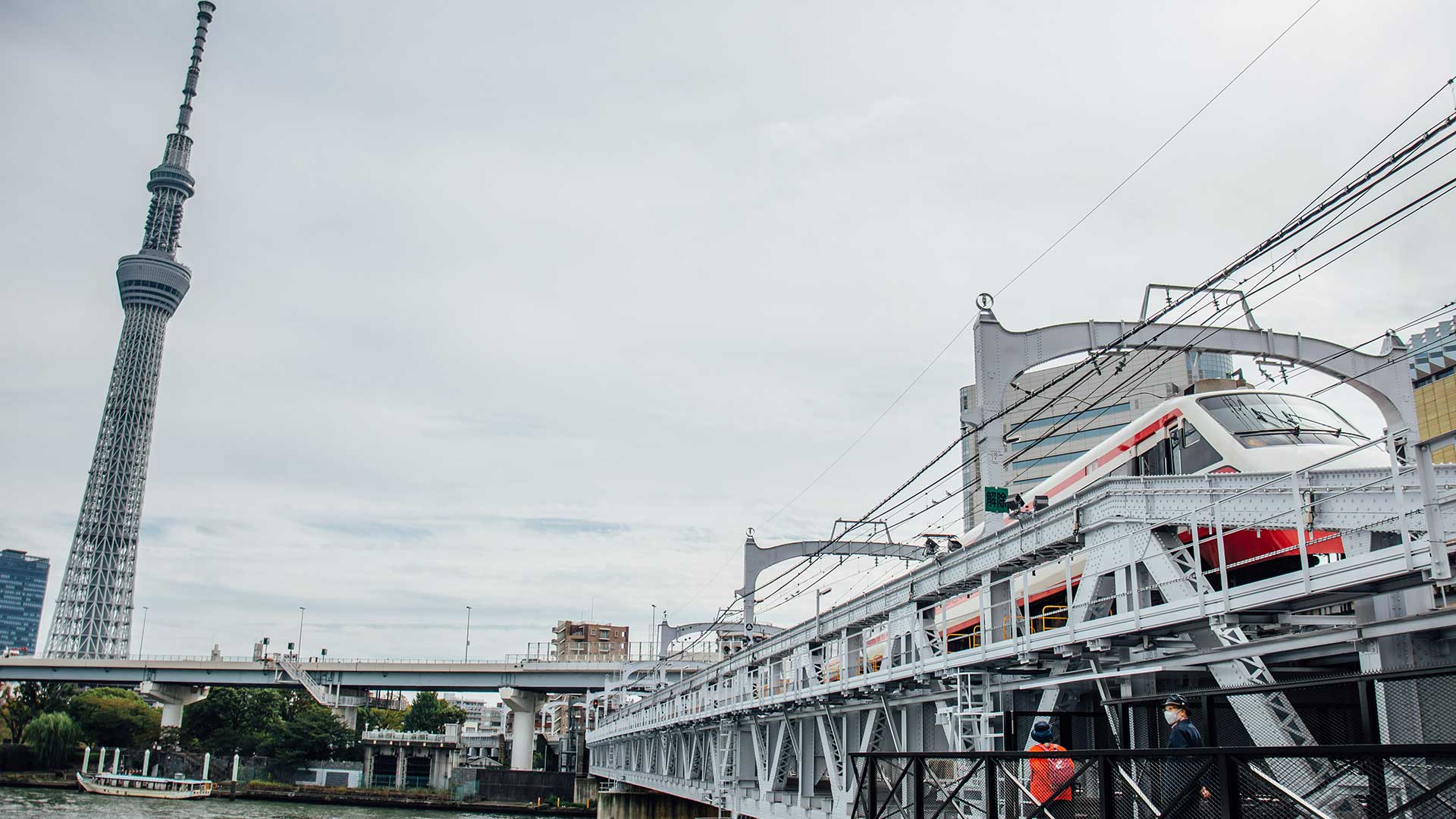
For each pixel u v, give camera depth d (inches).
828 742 1244.5
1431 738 485.7
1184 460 816.9
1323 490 564.7
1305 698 645.3
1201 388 892.0
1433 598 549.0
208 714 5300.2
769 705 1358.3
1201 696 504.7
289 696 5506.9
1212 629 609.6
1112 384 3570.4
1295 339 832.9
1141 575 733.9
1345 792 378.0
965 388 4101.9
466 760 5816.9
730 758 1675.7
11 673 5002.5
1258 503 614.9
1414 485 530.6
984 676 876.0
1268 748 337.4
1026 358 927.0
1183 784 397.4
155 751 4857.3
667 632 2942.9
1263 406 788.6
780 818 1352.1
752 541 2154.3
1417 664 495.8
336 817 3791.8
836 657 1298.0
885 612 1079.0
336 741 5068.9
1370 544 552.7
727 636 2797.7
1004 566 866.1
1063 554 821.9
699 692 1772.9
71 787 4485.7
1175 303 749.3
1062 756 458.0
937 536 1229.1
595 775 3570.4
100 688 6063.0
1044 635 752.3
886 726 1162.0
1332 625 588.1
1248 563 594.6
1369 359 812.6
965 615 1032.2
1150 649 695.7
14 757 4776.1
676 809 2933.1
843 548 1916.8
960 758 551.5
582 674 4790.8
